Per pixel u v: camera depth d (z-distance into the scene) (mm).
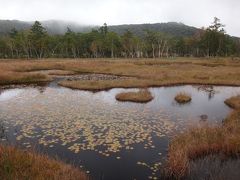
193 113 16797
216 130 11422
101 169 8695
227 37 109375
